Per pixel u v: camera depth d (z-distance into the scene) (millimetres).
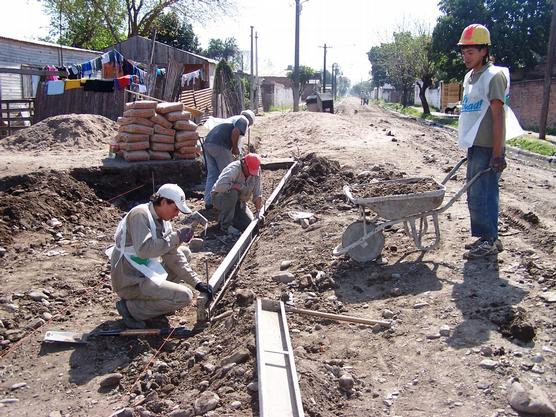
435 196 5547
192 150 11500
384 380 3926
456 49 39125
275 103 60719
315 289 5520
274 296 5363
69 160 11094
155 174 11008
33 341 5184
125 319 5348
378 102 92688
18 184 9211
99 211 9531
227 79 28328
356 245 5844
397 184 6219
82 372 4707
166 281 5312
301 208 8430
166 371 4586
